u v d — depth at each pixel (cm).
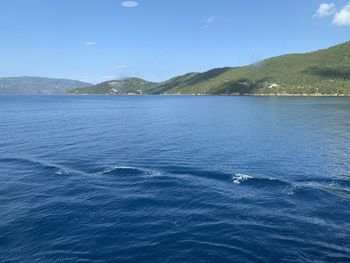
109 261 2269
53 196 3397
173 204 3170
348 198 3369
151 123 9700
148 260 2280
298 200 3297
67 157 5091
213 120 10494
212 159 4988
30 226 2745
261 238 2553
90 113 13538
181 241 2502
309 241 2522
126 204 3170
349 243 2503
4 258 2292
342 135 7281
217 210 3038
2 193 3497
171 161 4822
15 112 13888
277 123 9512
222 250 2389
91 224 2773
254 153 5450
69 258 2297
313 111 13500
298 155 5334
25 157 5091
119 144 6172
